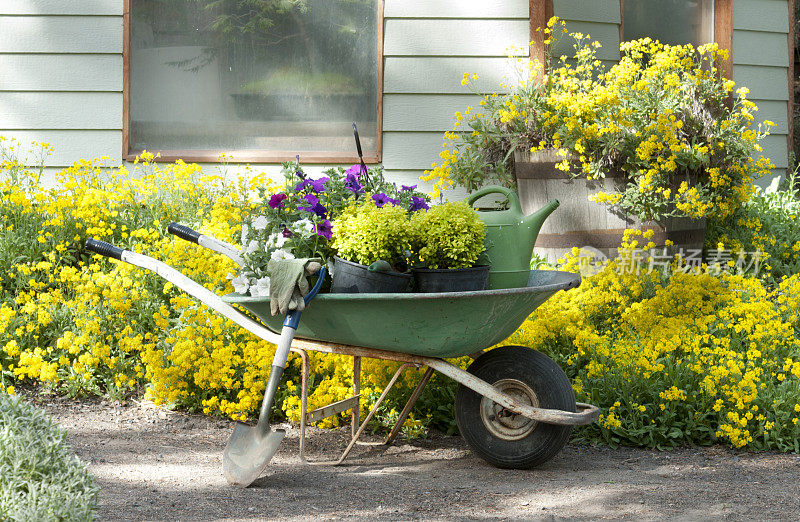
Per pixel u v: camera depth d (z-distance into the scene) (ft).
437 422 13.65
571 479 11.17
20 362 14.42
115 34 21.20
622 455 12.57
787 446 12.68
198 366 14.17
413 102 21.50
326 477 11.05
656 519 9.51
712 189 20.85
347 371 13.55
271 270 10.62
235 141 21.63
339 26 21.45
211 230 17.03
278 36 21.47
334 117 21.63
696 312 15.65
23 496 7.16
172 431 13.28
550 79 20.95
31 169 21.35
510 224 11.87
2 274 16.97
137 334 15.34
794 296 16.58
